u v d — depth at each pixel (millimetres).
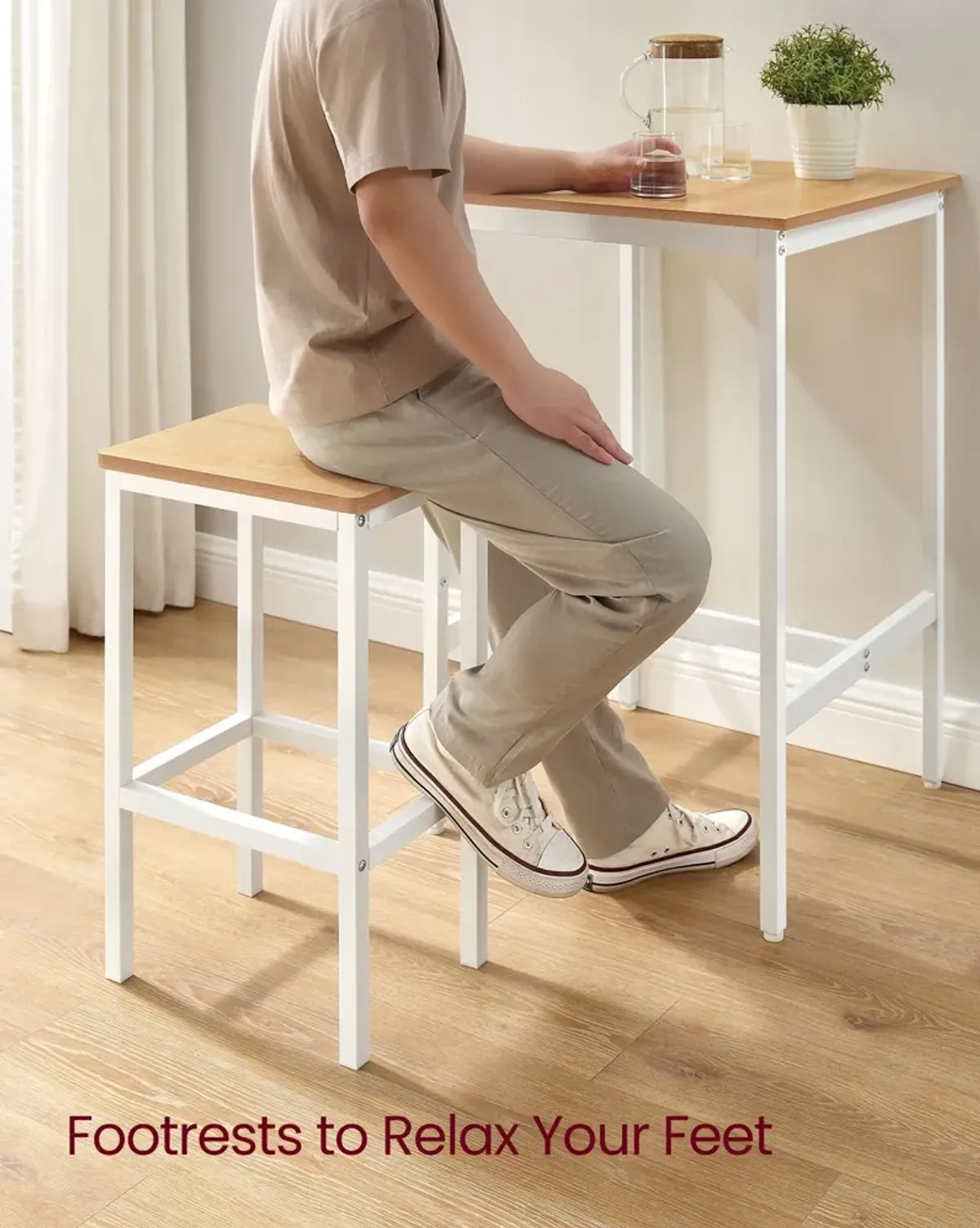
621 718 2637
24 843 2234
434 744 1773
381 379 1657
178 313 2969
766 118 2312
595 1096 1703
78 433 2900
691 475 2535
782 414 1896
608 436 1669
